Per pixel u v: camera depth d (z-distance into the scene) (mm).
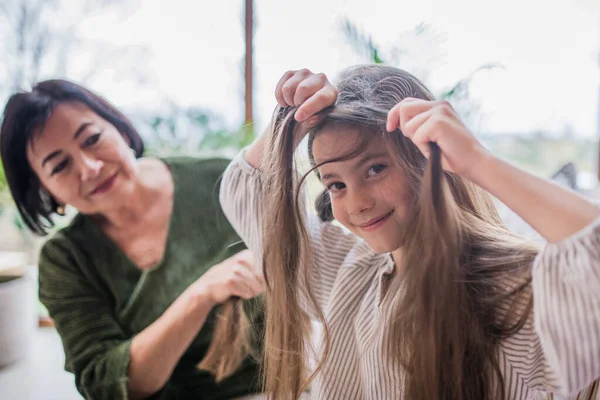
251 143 508
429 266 364
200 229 606
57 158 551
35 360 650
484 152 312
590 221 281
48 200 577
